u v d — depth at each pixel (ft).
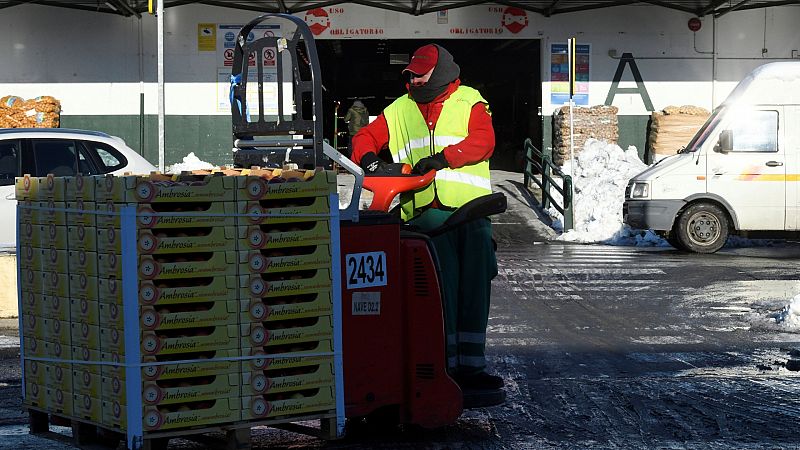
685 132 82.43
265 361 16.21
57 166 39.93
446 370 18.43
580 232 65.16
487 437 19.39
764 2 84.33
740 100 55.77
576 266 49.75
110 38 85.05
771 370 26.07
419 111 19.98
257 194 16.06
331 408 16.87
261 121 18.67
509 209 73.41
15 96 81.92
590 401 22.57
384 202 18.54
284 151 18.24
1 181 39.45
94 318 16.08
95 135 41.19
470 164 19.43
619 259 53.16
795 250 58.23
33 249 17.76
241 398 16.06
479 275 19.47
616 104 86.38
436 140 19.70
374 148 20.35
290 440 19.27
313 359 16.67
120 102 85.40
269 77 84.07
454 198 19.66
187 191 15.55
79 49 84.99
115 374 15.60
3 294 35.24
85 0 82.89
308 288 16.57
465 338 19.56
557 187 67.72
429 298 18.20
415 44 101.60
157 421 15.44
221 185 15.81
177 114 85.61
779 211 55.57
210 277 15.78
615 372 25.84
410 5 84.99
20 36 84.64
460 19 85.56
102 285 15.81
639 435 19.61
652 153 83.97
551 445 18.83
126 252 15.19
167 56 85.35
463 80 108.99
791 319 33.19
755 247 60.39
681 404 22.25
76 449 18.29
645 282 43.68
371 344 17.74
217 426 15.93
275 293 16.25
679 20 85.92
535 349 29.07
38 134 40.11
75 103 85.10
